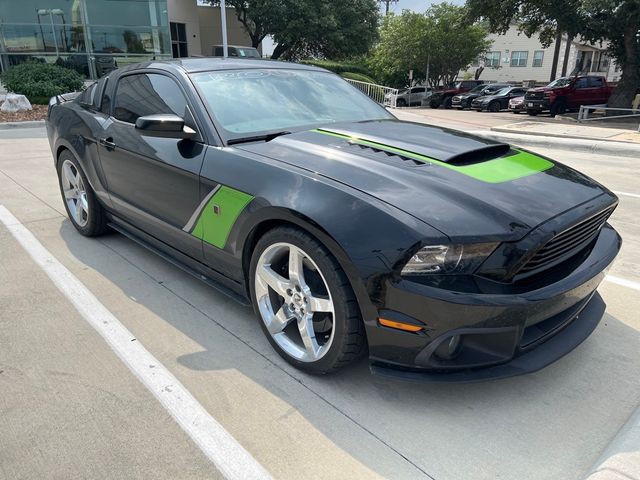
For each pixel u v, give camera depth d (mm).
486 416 2285
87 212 4293
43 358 2676
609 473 1849
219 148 2844
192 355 2721
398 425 2223
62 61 19125
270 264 2594
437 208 2141
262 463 2008
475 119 19531
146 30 20078
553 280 2232
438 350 2127
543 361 2262
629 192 6570
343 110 3545
